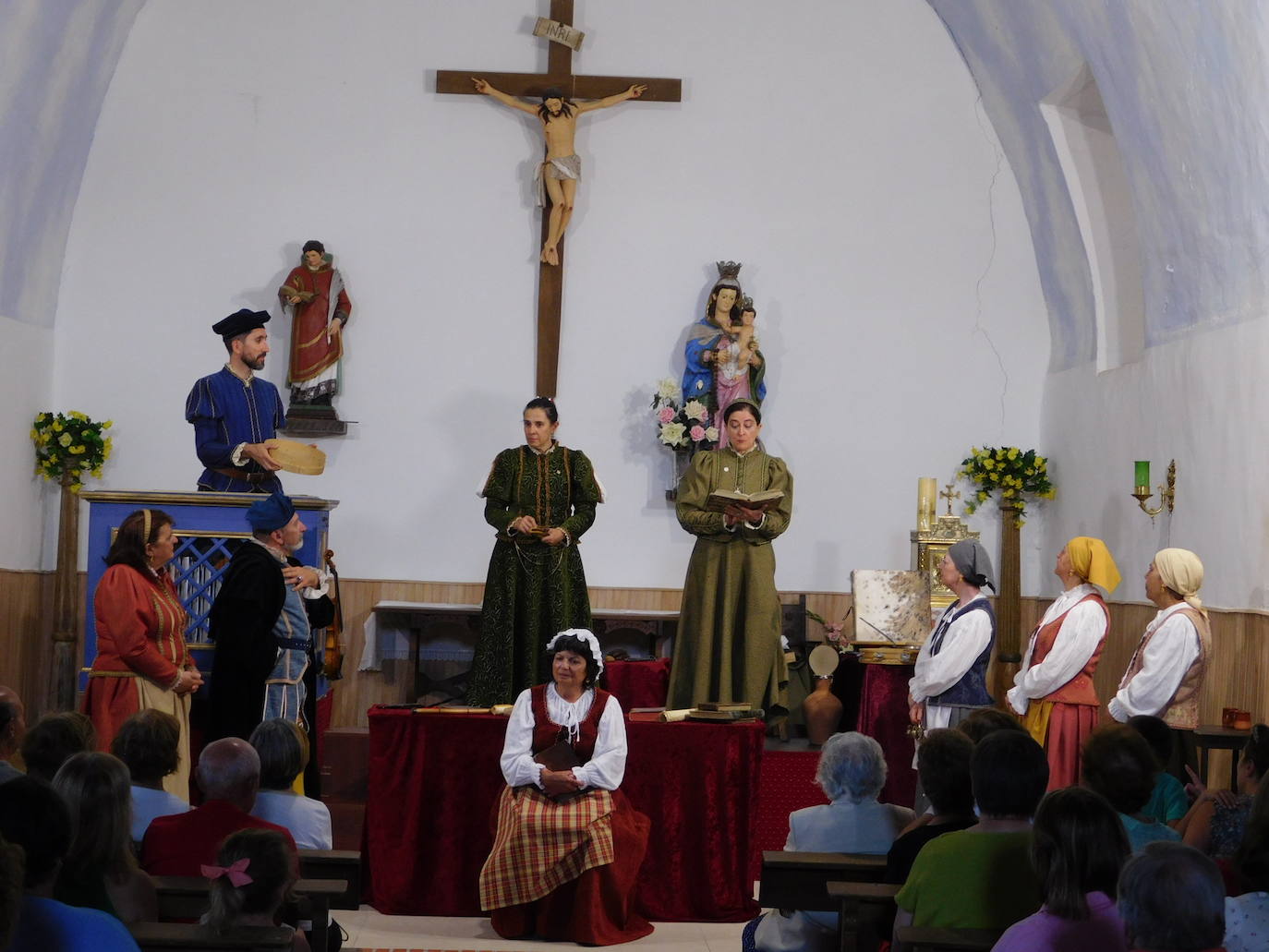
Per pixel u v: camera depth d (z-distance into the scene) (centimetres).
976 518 914
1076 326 876
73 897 312
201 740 635
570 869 535
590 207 914
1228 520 661
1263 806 316
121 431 888
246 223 899
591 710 538
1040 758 343
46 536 877
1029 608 913
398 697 884
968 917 334
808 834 439
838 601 907
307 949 363
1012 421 918
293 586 588
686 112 917
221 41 902
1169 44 665
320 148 905
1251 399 643
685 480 729
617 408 911
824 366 915
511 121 912
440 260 908
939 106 921
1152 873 256
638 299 913
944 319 919
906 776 698
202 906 348
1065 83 816
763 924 441
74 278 891
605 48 917
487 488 686
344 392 902
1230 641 650
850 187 919
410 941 535
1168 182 711
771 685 721
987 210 920
